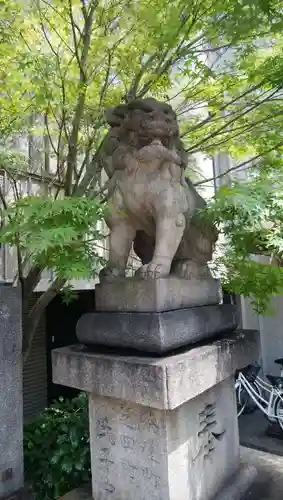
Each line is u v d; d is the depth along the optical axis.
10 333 3.14
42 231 2.08
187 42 3.78
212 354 2.37
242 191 2.49
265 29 3.31
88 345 2.62
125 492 2.44
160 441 2.26
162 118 2.48
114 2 3.40
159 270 2.33
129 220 2.69
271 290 3.21
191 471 2.39
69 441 3.46
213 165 6.71
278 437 5.43
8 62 3.45
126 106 2.62
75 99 3.70
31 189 5.05
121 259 2.67
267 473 3.37
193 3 2.88
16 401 3.16
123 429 2.47
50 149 5.42
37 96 3.36
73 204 2.22
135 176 2.55
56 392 6.21
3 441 3.02
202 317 2.53
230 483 2.77
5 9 3.30
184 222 2.51
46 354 6.16
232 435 2.97
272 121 3.84
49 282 5.08
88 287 6.02
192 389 2.13
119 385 2.17
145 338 2.20
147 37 3.27
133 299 2.37
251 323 7.09
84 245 2.53
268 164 3.81
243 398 6.48
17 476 3.11
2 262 4.84
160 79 3.66
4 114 3.87
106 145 2.79
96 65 3.65
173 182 2.53
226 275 3.38
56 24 3.70
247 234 2.96
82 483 3.25
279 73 3.24
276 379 5.70
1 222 3.24
